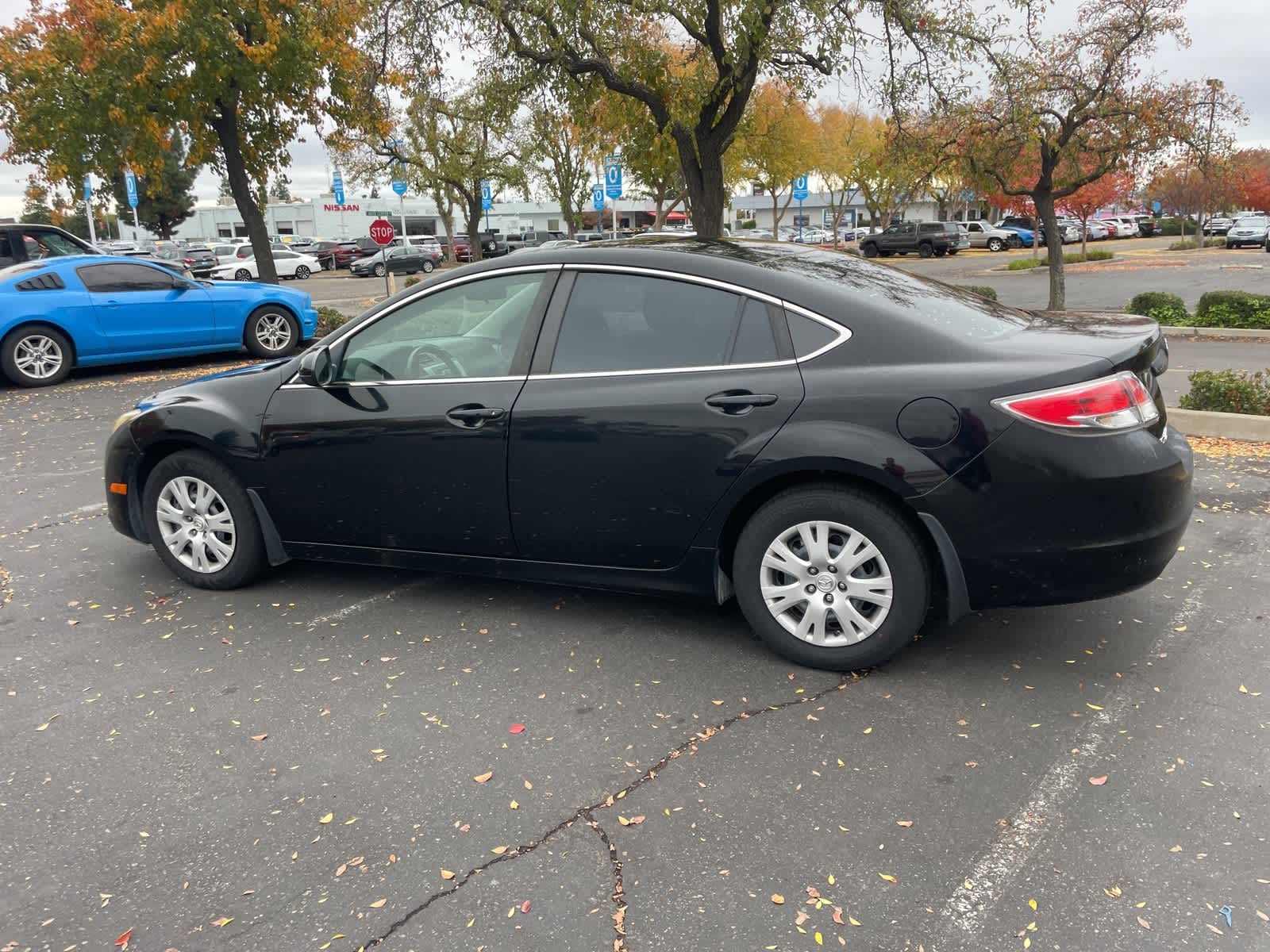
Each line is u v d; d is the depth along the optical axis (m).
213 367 12.88
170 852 2.71
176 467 4.64
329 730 3.36
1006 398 3.22
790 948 2.28
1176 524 3.33
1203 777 2.92
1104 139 14.01
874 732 3.23
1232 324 13.97
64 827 2.84
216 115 15.63
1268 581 4.45
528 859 2.64
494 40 12.04
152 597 4.70
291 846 2.73
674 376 3.67
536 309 3.97
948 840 2.66
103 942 2.38
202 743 3.29
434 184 34.53
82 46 14.62
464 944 2.33
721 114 13.09
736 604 4.36
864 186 47.38
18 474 7.20
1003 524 3.26
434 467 4.07
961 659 3.74
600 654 3.89
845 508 3.45
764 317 3.60
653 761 3.10
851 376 3.41
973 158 14.86
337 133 16.55
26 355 11.21
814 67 12.60
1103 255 35.56
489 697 3.56
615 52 12.33
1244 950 2.23
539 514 3.94
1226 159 13.56
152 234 69.56
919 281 4.01
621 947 2.30
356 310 19.77
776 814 2.80
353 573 4.97
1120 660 3.71
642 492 3.73
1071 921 2.34
